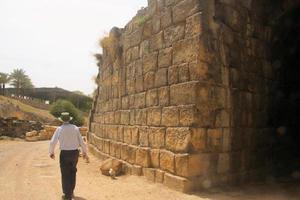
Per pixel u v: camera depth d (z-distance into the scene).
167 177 8.26
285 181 9.02
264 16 9.58
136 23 10.99
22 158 15.09
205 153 7.86
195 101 7.75
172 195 7.43
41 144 24.17
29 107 61.03
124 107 11.71
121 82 12.25
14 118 31.48
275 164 9.92
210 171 7.93
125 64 11.86
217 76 8.17
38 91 79.44
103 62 15.75
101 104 15.70
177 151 8.05
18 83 80.25
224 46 8.39
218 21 8.27
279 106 10.26
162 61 9.09
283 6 9.64
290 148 10.62
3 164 13.03
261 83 9.54
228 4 8.59
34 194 7.80
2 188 8.44
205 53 7.91
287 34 10.26
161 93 9.01
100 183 9.16
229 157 8.35
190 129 7.71
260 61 9.52
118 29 12.92
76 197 7.54
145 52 10.15
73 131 7.42
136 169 9.91
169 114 8.53
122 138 11.67
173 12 8.79
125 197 7.48
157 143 9.00
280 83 10.29
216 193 7.57
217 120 8.13
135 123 10.54
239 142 8.70
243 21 8.98
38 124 32.62
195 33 7.98
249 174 8.91
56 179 9.88
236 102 8.65
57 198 7.46
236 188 8.14
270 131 9.83
